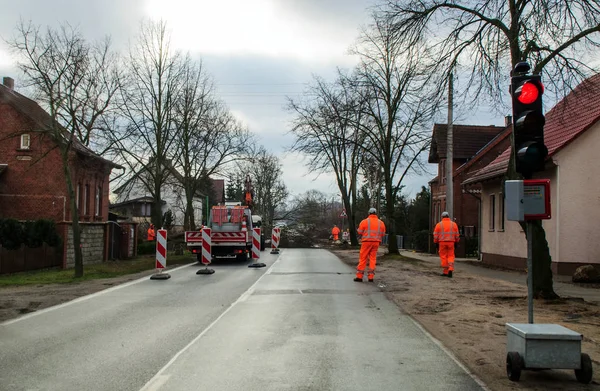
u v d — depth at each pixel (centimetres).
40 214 2700
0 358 693
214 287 1475
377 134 2734
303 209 7262
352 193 4366
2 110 2719
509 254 2194
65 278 1845
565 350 577
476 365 655
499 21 1169
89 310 1082
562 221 1795
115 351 728
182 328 884
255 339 796
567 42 1094
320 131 2752
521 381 588
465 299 1208
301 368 639
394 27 1287
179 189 4409
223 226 2659
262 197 7219
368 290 1371
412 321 941
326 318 968
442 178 3788
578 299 1170
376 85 2447
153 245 4012
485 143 3706
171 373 618
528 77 690
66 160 1906
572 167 1798
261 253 3416
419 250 3675
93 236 2972
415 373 618
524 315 998
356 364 657
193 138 3030
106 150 2306
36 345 766
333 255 3145
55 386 572
